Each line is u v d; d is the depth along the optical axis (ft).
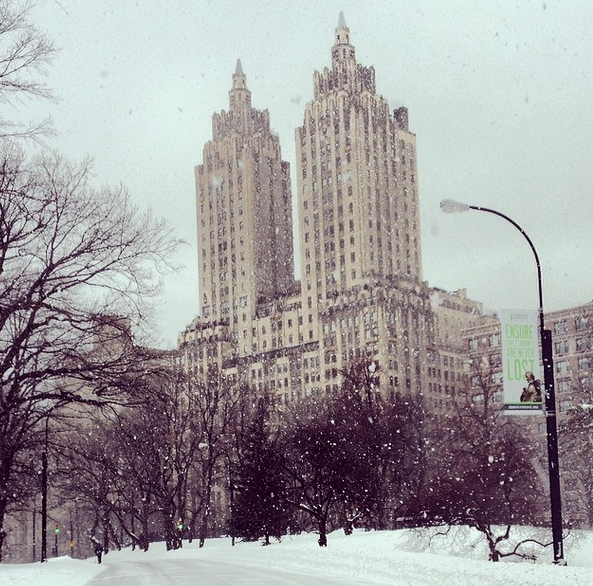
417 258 642.63
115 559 224.74
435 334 599.16
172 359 151.64
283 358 627.46
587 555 118.42
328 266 614.34
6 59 76.84
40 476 134.41
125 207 108.88
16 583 77.20
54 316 104.58
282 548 134.00
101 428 219.00
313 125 636.89
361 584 71.41
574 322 426.51
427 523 133.90
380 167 622.54
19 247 103.40
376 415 244.01
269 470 205.16
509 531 124.67
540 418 399.24
